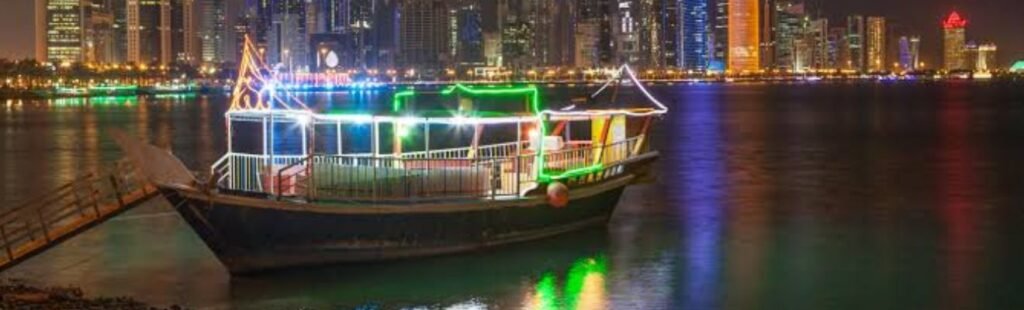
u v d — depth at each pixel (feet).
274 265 112.68
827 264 126.31
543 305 105.60
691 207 176.24
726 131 422.00
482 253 125.39
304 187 118.42
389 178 121.19
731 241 141.79
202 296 107.45
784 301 108.37
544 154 133.49
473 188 125.80
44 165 279.49
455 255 122.93
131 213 156.66
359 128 392.06
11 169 267.80
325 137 361.92
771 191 202.08
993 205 180.55
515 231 128.36
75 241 135.64
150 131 446.19
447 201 121.70
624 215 164.96
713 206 178.19
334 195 117.60
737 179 225.76
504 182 128.67
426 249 120.67
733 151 311.88
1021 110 622.54
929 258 130.31
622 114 147.23
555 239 135.03
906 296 110.63
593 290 111.96
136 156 107.55
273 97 131.75
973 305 107.14
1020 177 230.27
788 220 161.68
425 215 118.93
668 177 229.25
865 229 153.07
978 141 352.49
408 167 123.54
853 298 109.81
